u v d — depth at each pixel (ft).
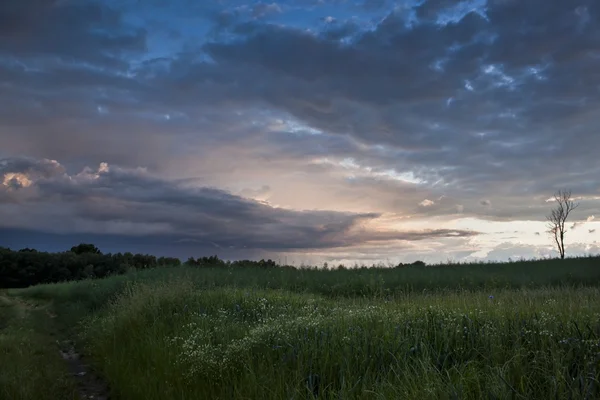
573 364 15.07
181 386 19.98
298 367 17.97
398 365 16.56
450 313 23.93
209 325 29.45
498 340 17.84
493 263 85.56
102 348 31.27
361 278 61.46
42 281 112.68
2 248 113.80
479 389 13.64
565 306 25.31
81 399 22.26
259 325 26.13
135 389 21.07
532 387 13.91
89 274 108.47
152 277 69.82
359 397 15.14
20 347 31.60
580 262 75.92
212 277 64.95
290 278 65.16
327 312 31.35
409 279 61.46
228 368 20.44
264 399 16.44
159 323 31.91
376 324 22.77
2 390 21.08
